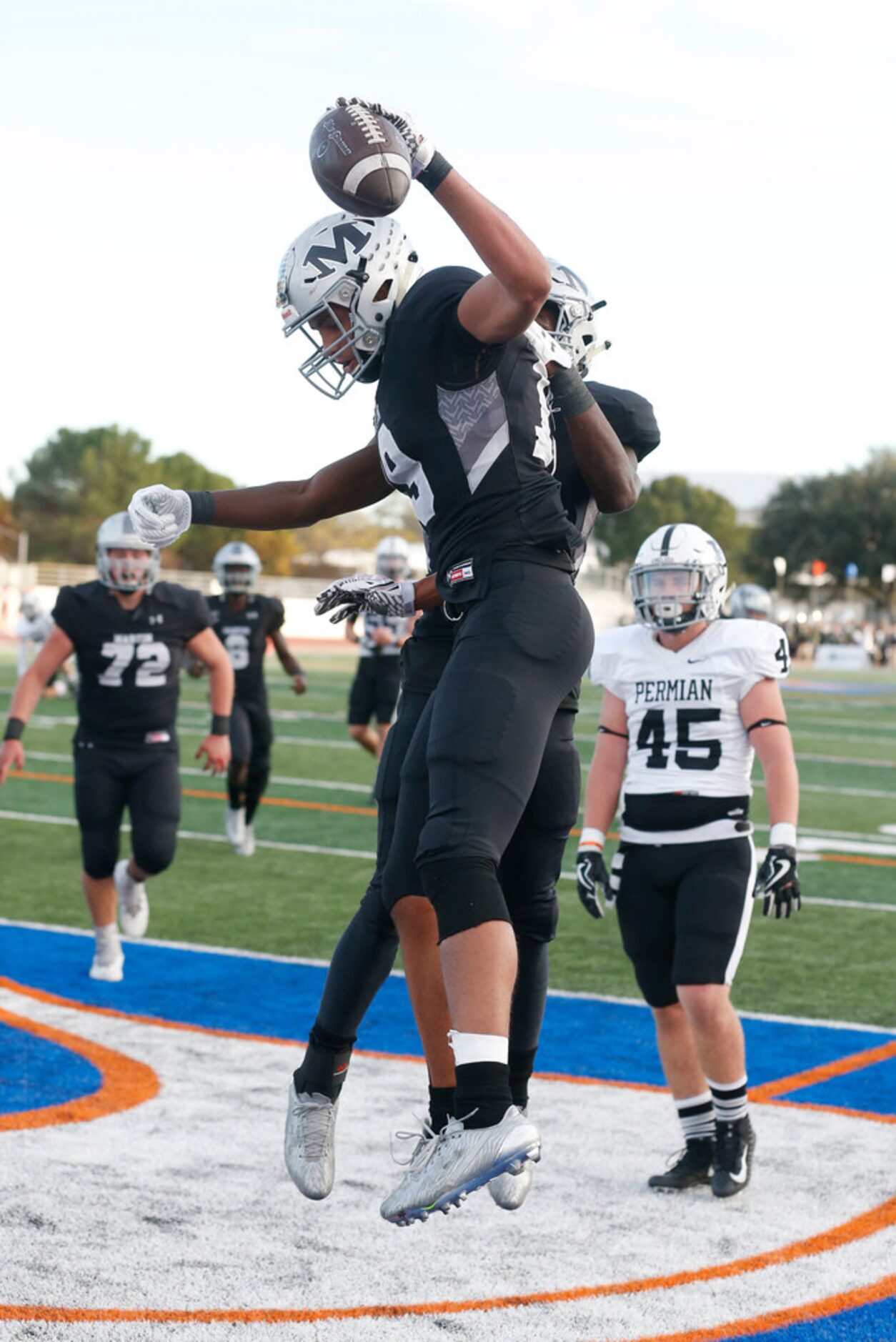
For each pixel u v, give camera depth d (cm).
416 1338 458
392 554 2127
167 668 974
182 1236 538
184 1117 677
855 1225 564
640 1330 468
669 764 655
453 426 428
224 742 1039
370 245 436
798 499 11125
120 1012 870
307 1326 466
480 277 429
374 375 451
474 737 402
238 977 966
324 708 3406
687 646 667
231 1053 787
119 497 11156
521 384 433
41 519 11212
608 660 682
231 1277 503
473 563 429
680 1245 543
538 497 434
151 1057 776
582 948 1089
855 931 1162
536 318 498
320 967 998
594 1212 577
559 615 424
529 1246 540
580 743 2627
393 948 495
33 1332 454
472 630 421
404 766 466
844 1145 659
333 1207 573
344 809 1825
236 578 1455
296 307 446
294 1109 496
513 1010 523
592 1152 649
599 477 475
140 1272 504
